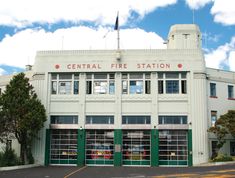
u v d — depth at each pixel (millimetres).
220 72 46219
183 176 28094
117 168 38562
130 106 43656
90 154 43531
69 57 44906
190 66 43625
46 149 43594
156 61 43906
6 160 39188
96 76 44719
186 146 42656
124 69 44031
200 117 42688
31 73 47656
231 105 46156
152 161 42281
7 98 40562
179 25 52156
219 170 32219
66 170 35688
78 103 44250
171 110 43219
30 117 39875
